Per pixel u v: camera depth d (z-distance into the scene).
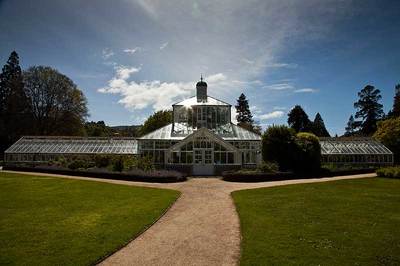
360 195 22.23
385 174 33.91
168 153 42.16
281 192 23.69
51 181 29.05
